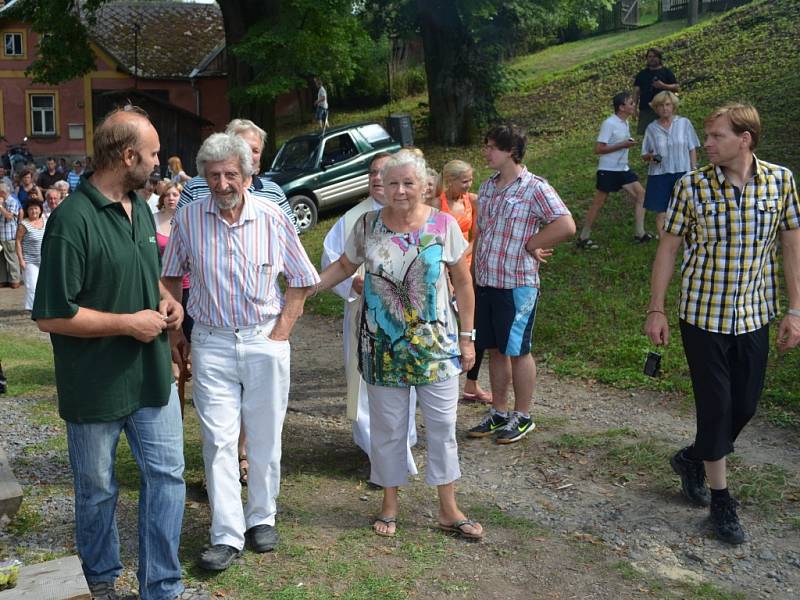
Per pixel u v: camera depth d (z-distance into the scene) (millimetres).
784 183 4297
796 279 4352
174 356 5047
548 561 4199
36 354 9312
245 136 4684
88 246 3275
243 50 19266
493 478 5328
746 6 22531
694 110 16125
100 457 3443
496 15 22391
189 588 3842
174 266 4145
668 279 4496
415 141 21875
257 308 4086
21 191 15773
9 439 6016
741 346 4336
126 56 32531
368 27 22578
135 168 3377
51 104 32875
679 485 5074
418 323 4223
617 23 33719
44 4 21172
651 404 6688
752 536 4461
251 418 4176
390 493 4500
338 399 7227
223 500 4059
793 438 5801
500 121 21078
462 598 3834
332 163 16703
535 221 5684
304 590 3840
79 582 3271
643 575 4070
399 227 4258
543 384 7336
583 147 16375
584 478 5258
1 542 4309
